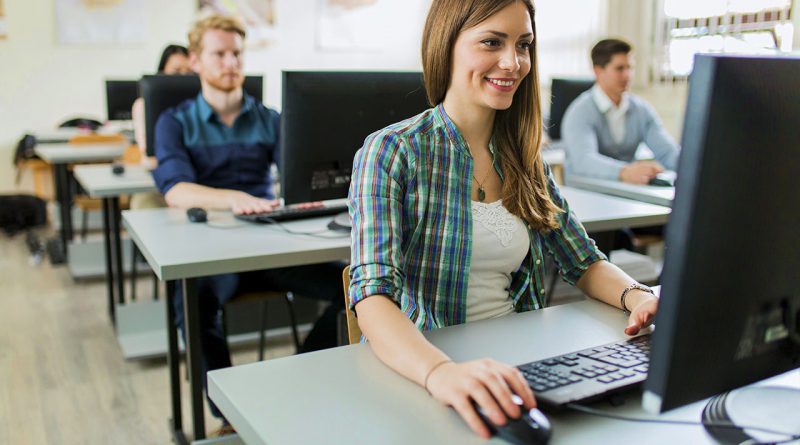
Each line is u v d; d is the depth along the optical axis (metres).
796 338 0.77
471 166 1.32
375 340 1.03
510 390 0.83
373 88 1.89
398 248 1.18
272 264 1.69
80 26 5.67
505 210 1.35
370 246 1.16
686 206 0.65
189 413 2.42
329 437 0.80
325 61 6.56
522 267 1.39
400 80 1.93
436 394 0.88
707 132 0.63
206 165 2.52
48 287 3.88
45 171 5.53
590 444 0.78
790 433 0.78
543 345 1.08
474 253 1.31
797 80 0.69
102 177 3.05
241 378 0.96
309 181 1.87
